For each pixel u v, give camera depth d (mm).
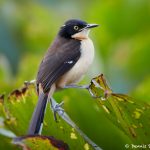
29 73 16422
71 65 12055
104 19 18562
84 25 13109
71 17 20984
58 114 10570
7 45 19703
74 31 13023
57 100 11750
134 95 13898
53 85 11648
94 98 9828
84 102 11539
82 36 12984
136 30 18516
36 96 10977
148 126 9930
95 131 11359
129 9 18484
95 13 18672
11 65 19672
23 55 19766
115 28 18609
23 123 10570
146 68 17172
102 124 11391
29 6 20469
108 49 18094
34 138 9312
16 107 10594
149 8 18375
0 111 10422
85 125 11484
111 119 10188
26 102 10680
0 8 19859
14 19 19906
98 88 9672
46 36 19969
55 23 20219
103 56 17828
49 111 10703
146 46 17000
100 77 9656
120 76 17297
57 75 11734
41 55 19141
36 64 16578
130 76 17266
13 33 19875
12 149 10445
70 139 10531
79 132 10484
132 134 10172
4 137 10312
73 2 22031
